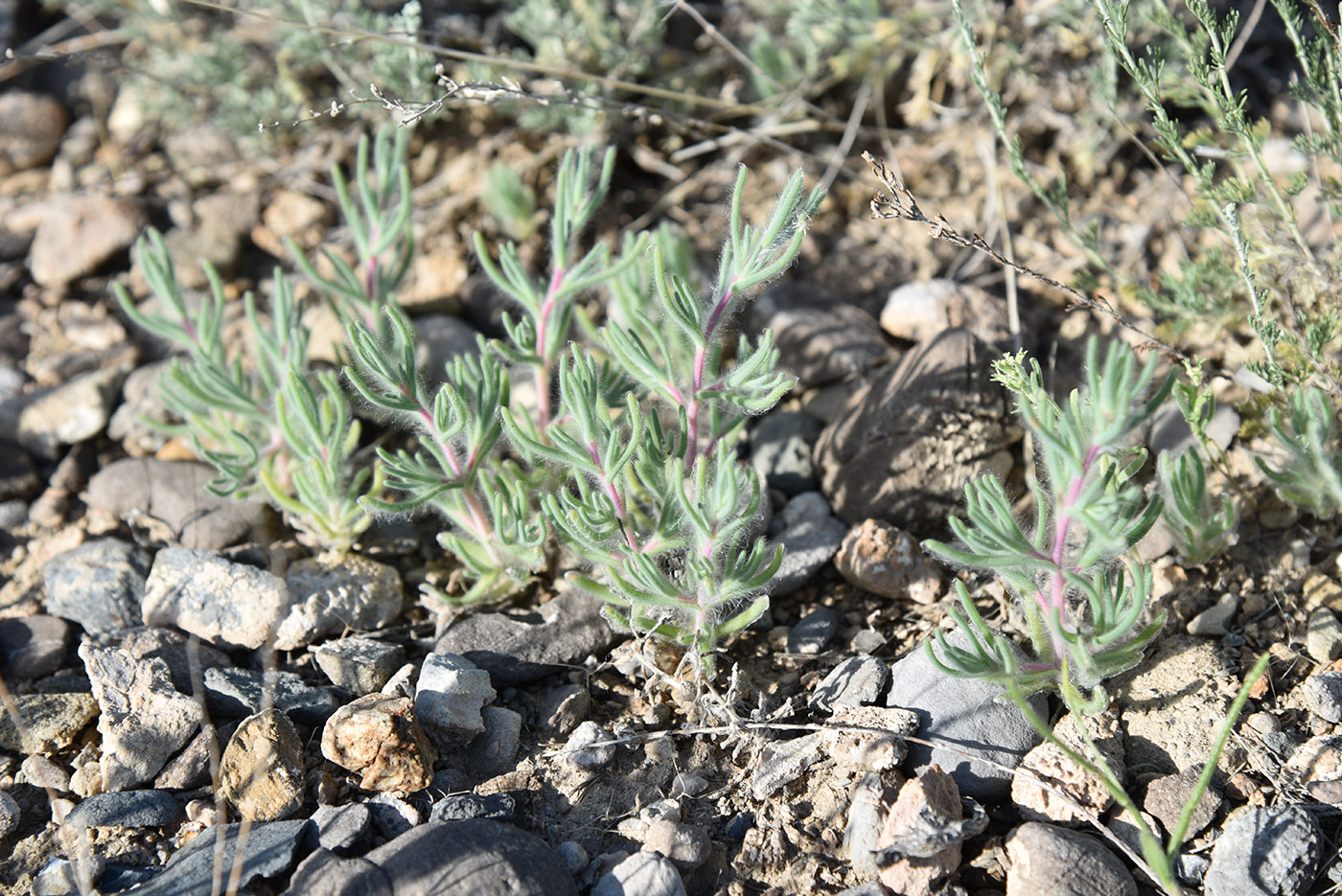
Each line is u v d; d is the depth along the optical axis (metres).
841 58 0.92
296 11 0.93
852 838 0.71
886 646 0.77
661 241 0.84
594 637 0.77
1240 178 0.82
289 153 0.97
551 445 0.79
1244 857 0.70
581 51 0.93
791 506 0.81
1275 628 0.75
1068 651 0.72
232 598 0.78
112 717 0.75
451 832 0.71
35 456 0.86
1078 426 0.69
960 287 0.87
